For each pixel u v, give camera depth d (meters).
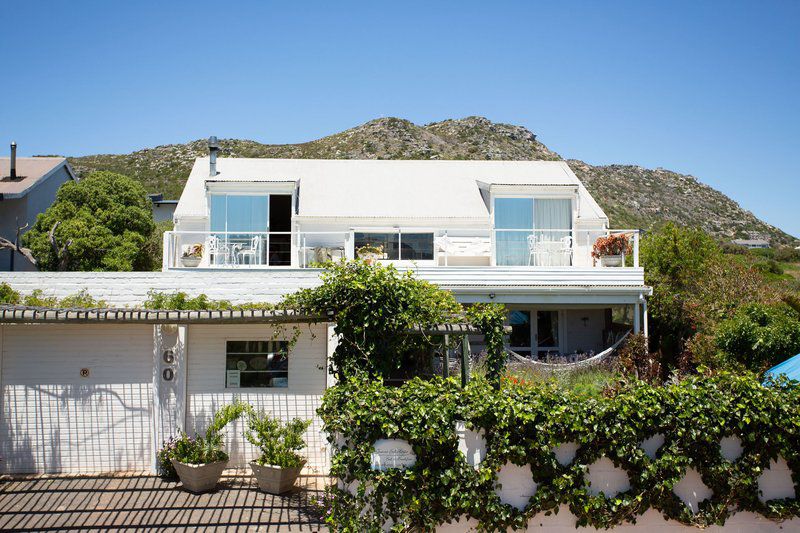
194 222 20.36
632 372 16.42
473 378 10.15
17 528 9.20
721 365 14.37
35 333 12.18
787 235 84.81
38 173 28.72
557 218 20.83
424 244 20.45
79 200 26.17
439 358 14.09
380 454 8.41
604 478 8.60
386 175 23.08
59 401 12.09
